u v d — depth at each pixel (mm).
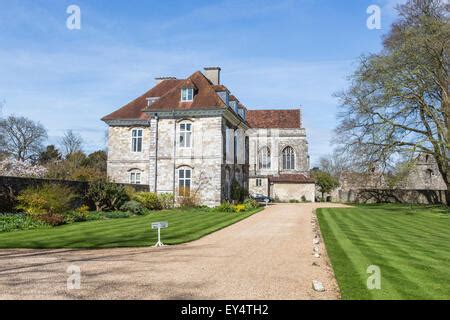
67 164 32188
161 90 34531
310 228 16844
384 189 43375
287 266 8938
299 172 54344
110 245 11992
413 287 7125
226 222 18812
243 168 36219
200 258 9828
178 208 27484
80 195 22641
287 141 54875
